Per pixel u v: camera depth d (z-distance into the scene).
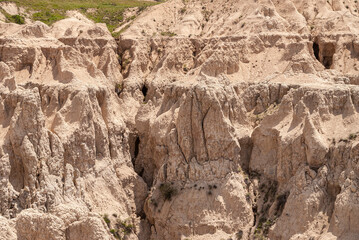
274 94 61.25
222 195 55.12
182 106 57.44
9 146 53.34
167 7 82.25
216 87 58.25
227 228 54.00
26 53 64.25
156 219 56.22
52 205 51.41
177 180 56.81
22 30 67.06
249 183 57.12
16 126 53.34
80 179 55.06
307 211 50.56
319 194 50.91
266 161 57.84
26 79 63.22
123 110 65.38
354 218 47.91
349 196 48.56
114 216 55.31
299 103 56.22
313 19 75.56
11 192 51.53
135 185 59.69
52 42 67.50
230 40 69.38
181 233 54.31
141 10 93.38
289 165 54.59
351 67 66.56
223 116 56.91
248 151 59.50
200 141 56.91
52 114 58.84
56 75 63.06
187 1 84.38
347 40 68.69
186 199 55.34
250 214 55.12
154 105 64.50
